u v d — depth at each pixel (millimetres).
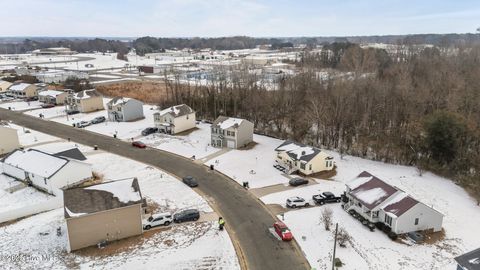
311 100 65062
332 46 165250
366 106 63438
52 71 137375
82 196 34188
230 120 61594
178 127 68375
